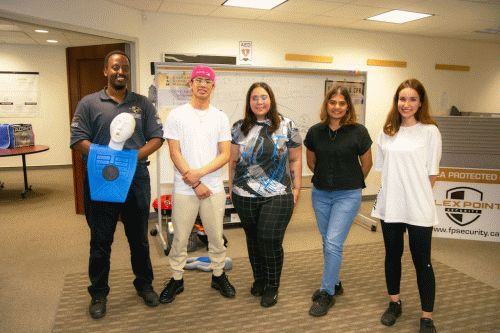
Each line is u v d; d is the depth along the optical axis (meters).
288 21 4.69
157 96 3.44
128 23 3.99
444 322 2.20
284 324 2.17
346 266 3.04
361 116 4.17
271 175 2.19
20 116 7.24
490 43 6.02
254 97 2.15
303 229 4.07
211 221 2.29
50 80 7.32
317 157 2.24
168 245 3.23
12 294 2.51
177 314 2.27
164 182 3.70
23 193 5.26
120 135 1.95
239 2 3.87
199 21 4.40
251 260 2.45
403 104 1.94
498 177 3.32
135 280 2.43
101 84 4.28
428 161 1.95
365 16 4.43
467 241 3.68
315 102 3.99
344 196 2.18
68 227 3.99
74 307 2.34
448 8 4.06
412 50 5.52
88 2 3.54
